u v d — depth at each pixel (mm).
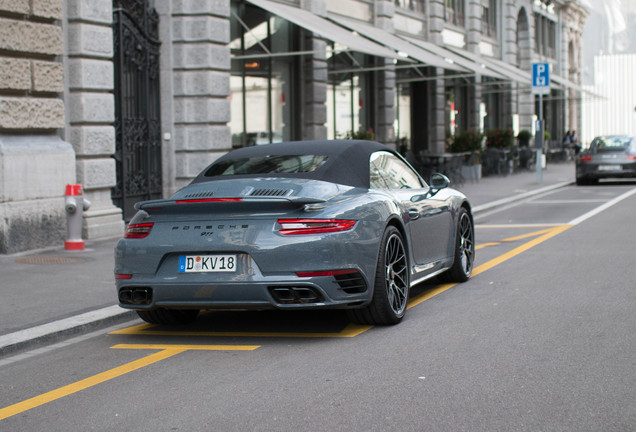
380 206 5891
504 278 8031
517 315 6156
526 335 5473
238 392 4375
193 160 14211
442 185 7172
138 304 5727
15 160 10055
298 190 5645
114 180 12008
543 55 46781
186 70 14148
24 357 5508
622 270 8219
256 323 6328
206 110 14148
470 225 8125
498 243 11109
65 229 10852
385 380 4488
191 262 5477
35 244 10383
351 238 5441
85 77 11398
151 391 4488
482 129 35875
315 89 19703
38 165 10414
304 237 5309
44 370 5109
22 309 6715
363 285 5574
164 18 14070
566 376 4445
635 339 5258
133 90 13172
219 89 14328
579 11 53938
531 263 9000
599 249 9961
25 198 10242
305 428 3727
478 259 9516
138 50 13273
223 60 14398
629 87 59531
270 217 5391
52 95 10891
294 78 19375
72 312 6566
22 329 5973
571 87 37875
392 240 6020
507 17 37625
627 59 59562
